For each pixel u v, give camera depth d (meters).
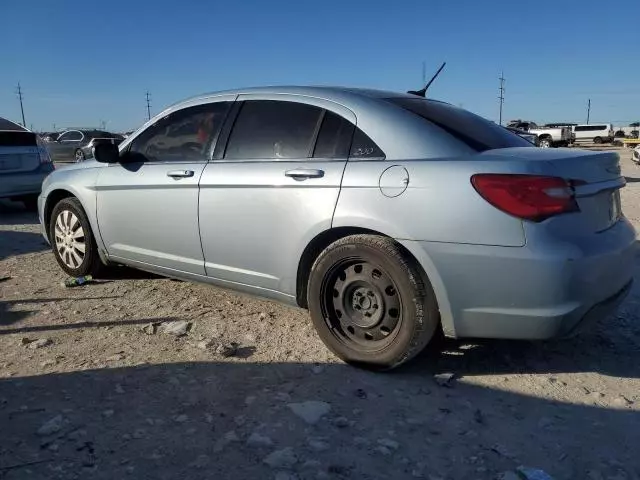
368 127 3.53
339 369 3.51
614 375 3.50
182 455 2.63
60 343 3.89
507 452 2.69
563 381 3.41
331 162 3.57
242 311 4.53
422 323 3.26
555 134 42.59
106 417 2.94
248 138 4.03
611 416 3.02
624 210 10.27
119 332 4.09
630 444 2.77
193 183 4.15
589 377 3.47
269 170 3.78
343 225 3.44
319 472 2.52
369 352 3.43
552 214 3.02
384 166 3.36
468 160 3.20
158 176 4.40
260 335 4.04
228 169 3.99
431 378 3.42
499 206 3.03
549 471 2.56
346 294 3.53
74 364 3.56
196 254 4.26
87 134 25.56
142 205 4.54
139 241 4.65
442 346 3.86
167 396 3.16
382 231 3.30
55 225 5.46
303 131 3.79
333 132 3.66
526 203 3.00
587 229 3.17
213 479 2.46
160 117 4.67
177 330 4.10
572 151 3.48
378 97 3.76
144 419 2.92
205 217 4.11
